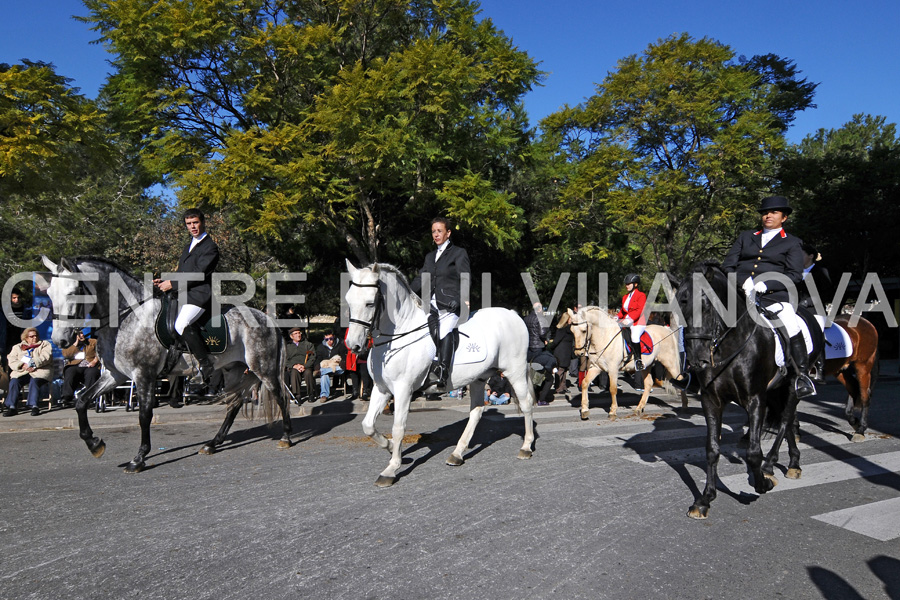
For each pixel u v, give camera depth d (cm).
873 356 791
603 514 471
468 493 529
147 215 2342
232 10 1446
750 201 1739
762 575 364
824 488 553
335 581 350
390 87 1337
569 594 336
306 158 1288
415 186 1547
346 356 1209
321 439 808
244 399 763
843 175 2278
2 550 398
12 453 721
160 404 1111
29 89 1227
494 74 1566
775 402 607
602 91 1822
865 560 388
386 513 473
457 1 1611
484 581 350
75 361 1065
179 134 1460
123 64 1483
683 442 764
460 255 621
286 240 1819
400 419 573
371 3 1592
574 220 1775
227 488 548
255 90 1441
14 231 2133
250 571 364
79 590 340
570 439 786
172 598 330
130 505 497
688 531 437
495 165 1738
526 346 699
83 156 1689
